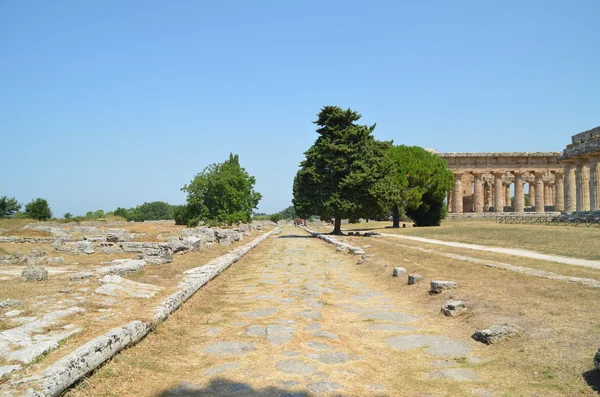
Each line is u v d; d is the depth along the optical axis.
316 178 45.28
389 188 44.84
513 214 84.31
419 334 9.52
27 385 5.52
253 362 7.80
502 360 7.49
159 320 9.63
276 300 13.34
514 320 9.22
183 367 7.60
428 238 34.59
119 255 23.84
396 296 13.91
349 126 46.22
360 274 19.00
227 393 6.43
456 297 11.82
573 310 9.34
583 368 6.55
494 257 18.75
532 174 95.88
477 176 91.50
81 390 6.21
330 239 38.06
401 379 6.91
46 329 7.98
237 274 19.09
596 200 55.03
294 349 8.53
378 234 42.38
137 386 6.65
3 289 12.32
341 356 8.09
